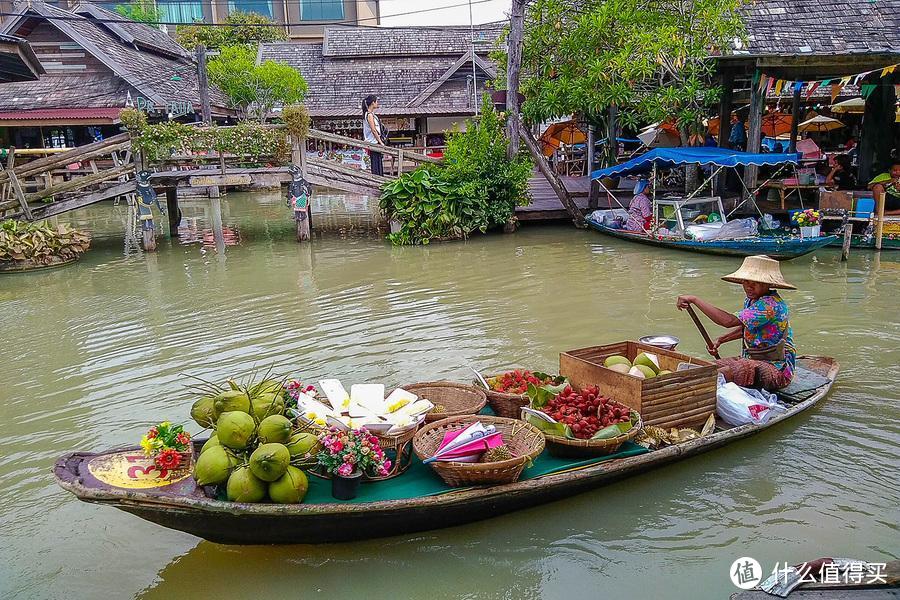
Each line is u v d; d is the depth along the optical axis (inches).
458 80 1155.3
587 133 800.3
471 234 597.3
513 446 175.0
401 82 1206.3
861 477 182.9
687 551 156.3
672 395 194.7
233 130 555.8
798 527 163.2
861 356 268.5
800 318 319.0
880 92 537.3
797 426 211.2
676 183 678.5
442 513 157.1
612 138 612.4
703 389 200.1
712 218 504.1
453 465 157.2
